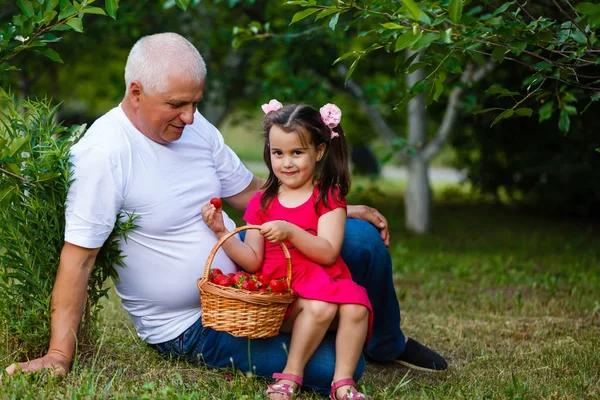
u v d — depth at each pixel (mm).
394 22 2914
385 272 3498
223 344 3262
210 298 2916
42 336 3143
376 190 9016
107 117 3154
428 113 10523
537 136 10141
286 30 7840
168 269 3227
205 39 8805
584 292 5855
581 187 10312
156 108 3016
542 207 11977
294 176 3137
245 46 8805
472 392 3258
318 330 3025
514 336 4430
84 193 3008
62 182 3045
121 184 3062
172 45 3018
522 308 5258
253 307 2871
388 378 3539
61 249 3168
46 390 2859
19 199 3121
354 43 8477
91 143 3066
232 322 2891
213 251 2996
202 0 8938
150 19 8938
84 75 12180
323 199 3156
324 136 3143
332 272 3158
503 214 11695
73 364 3176
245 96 9516
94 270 3266
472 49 3199
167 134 3117
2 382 2896
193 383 3178
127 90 3090
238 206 3777
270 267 3180
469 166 12102
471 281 6500
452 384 3389
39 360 3035
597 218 11305
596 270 6898
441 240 8977
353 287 3059
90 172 3014
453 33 2879
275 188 3270
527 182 11461
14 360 3148
